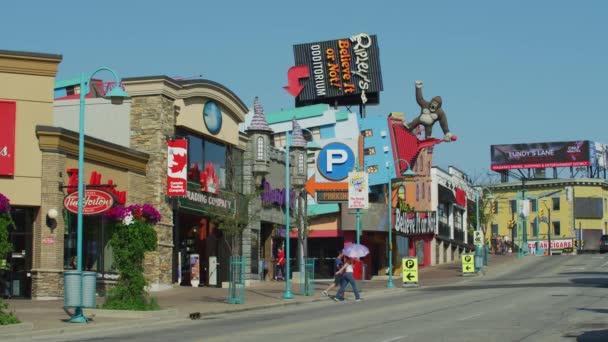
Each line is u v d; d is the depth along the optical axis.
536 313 26.02
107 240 36.81
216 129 44.75
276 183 53.09
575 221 127.25
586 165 131.50
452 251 90.06
